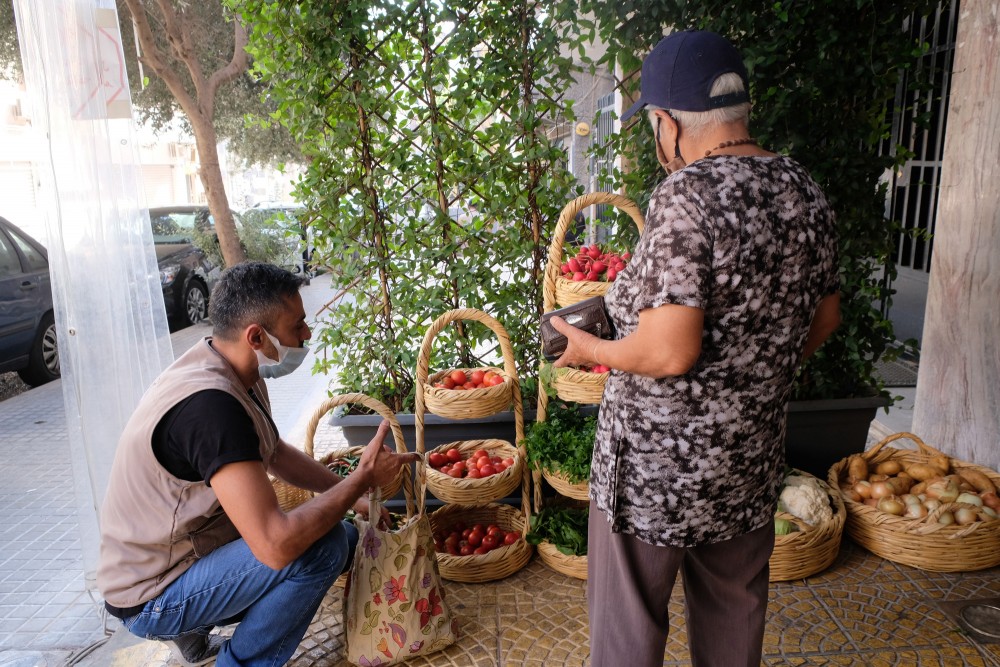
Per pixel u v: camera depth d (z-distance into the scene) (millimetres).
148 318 2699
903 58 3074
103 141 2531
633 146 3377
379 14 3170
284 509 2803
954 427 3244
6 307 5801
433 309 3496
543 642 2404
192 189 21312
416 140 3742
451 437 3283
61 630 2703
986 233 3004
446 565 2719
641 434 1525
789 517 2703
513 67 3232
